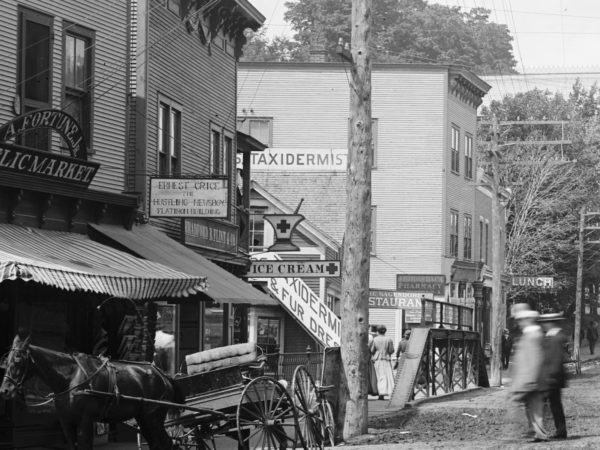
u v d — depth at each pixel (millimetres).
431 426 22391
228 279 24859
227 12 32312
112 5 24141
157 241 24250
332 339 34844
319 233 43938
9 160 18906
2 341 18562
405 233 53688
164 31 27125
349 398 21375
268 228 44312
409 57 88688
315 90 54844
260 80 54781
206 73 31281
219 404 15938
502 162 70375
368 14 21969
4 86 20297
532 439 18562
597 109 92812
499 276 43688
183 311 30000
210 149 31656
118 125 24234
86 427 14375
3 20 20328
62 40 22172
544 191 69750
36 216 20250
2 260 16000
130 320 19734
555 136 77062
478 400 29328
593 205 75000
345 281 21734
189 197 24484
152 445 15516
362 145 21812
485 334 66250
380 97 54156
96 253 20047
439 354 32000
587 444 17391
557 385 18297
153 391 15305
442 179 53781
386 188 53938
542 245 68500
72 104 22766
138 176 24844
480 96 59875
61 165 20125
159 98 26672
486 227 65062
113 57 24109
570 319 85312
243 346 16234
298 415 17422
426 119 53906
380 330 32375
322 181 54219
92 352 19734
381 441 19984
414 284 44344
